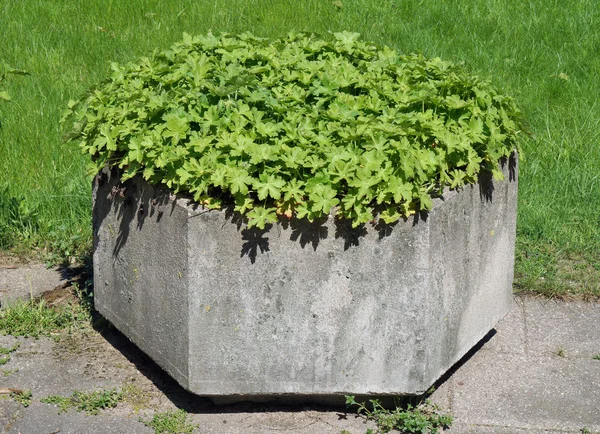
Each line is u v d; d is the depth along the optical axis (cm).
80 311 359
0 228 405
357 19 609
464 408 313
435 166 295
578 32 598
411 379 300
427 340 298
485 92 321
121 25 600
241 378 301
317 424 304
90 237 409
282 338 297
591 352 343
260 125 295
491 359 337
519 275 385
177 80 320
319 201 282
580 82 534
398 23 604
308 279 293
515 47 576
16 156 446
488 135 309
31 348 338
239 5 622
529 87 523
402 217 288
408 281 293
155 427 302
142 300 315
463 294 312
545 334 352
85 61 548
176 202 293
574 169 446
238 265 292
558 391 322
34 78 515
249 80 310
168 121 296
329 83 318
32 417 305
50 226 412
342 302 295
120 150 313
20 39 567
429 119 306
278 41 359
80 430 301
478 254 317
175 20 604
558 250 401
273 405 311
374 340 297
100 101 323
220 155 291
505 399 317
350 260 292
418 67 329
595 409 314
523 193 434
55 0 629
